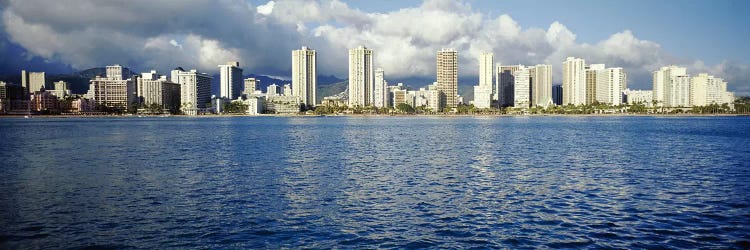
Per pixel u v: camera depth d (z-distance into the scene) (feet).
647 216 128.77
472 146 351.46
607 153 297.74
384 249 103.55
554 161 254.06
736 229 116.37
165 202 148.05
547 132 553.23
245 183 182.19
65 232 116.26
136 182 185.26
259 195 158.61
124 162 250.98
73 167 230.89
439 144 371.76
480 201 148.66
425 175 202.59
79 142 398.21
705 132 542.57
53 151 315.58
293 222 124.16
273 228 118.83
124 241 109.50
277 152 306.14
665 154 291.58
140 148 338.34
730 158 268.41
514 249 103.24
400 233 114.52
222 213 133.59
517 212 134.10
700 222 122.62
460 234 113.60
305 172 211.61
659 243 106.11
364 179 191.72
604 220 124.88
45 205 143.95
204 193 162.30
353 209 138.31
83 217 129.80
